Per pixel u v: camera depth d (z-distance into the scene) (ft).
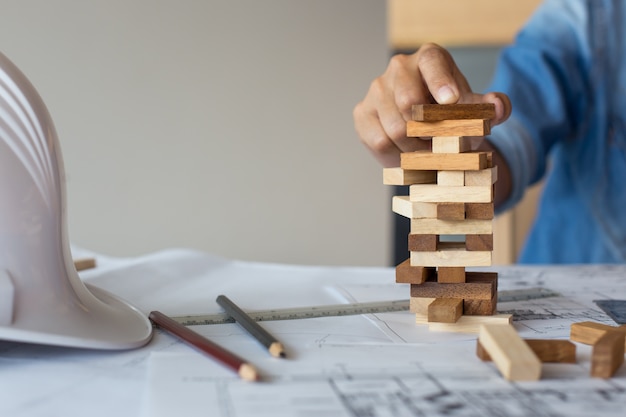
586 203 4.15
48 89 4.86
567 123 3.99
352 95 5.23
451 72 2.31
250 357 1.60
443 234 1.88
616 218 4.10
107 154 4.99
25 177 1.63
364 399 1.32
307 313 2.06
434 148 1.83
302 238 5.30
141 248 5.12
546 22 4.18
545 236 4.29
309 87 5.18
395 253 5.90
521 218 5.23
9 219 1.59
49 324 1.59
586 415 1.25
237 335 1.82
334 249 5.34
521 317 2.02
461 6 6.15
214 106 5.09
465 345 1.71
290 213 5.27
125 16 4.90
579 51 4.12
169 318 1.88
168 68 5.00
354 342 1.73
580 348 1.68
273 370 1.49
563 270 2.88
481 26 6.15
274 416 1.23
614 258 4.11
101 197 5.02
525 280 2.64
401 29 6.23
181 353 1.60
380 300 2.24
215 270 2.77
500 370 1.48
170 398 1.31
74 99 4.91
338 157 5.26
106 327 1.70
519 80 3.95
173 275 2.60
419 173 1.92
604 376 1.46
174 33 4.98
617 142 4.07
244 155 5.17
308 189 5.26
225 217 5.21
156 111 5.03
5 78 1.67
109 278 2.48
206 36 5.02
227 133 5.14
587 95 4.09
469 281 1.91
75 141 4.94
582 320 1.99
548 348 1.55
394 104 2.42
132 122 5.00
